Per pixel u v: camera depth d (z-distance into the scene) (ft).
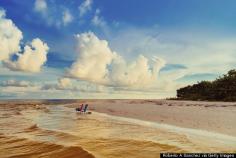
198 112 94.73
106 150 30.32
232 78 231.50
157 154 28.60
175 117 76.33
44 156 27.71
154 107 136.26
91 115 95.86
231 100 210.79
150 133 45.80
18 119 77.82
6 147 32.42
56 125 60.64
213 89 246.47
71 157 27.14
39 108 163.84
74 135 42.29
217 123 59.31
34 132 46.93
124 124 61.87
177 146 32.96
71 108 161.99
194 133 45.62
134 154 28.53
